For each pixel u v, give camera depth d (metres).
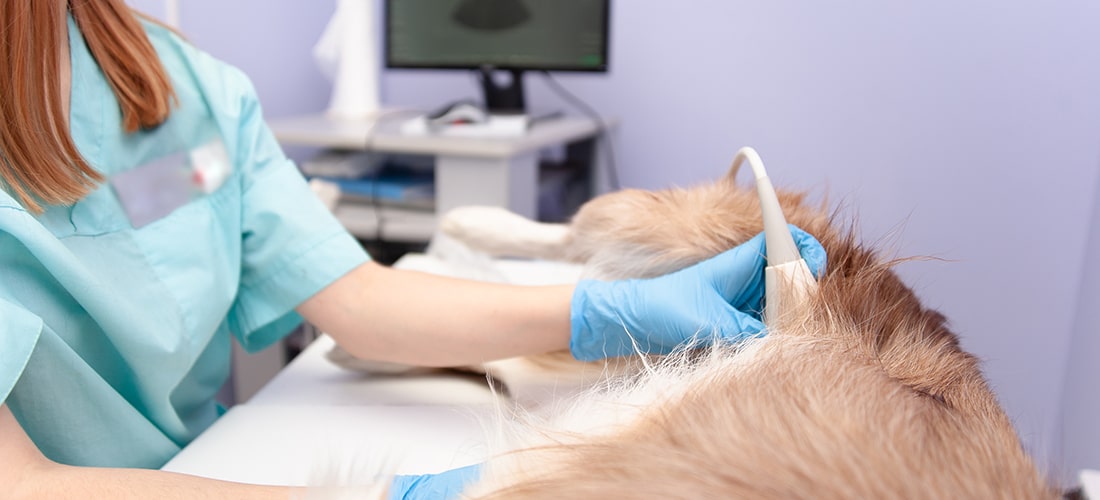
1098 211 1.29
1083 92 1.38
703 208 0.69
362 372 0.75
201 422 0.76
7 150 0.53
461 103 1.56
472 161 1.40
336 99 1.76
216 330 0.73
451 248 0.97
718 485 0.32
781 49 1.66
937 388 0.45
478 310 0.66
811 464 0.32
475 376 0.73
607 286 0.63
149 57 0.66
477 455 0.49
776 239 0.56
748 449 0.33
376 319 0.68
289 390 0.71
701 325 0.57
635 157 1.86
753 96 1.71
